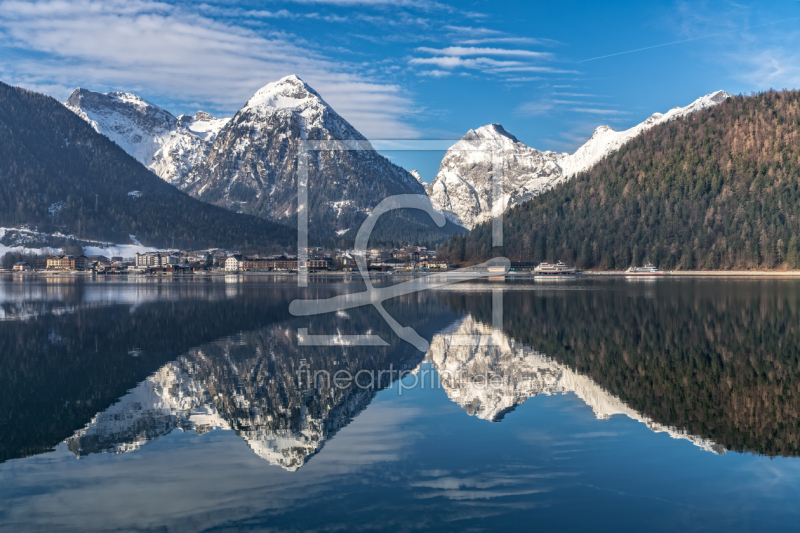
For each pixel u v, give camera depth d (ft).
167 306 384.27
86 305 391.04
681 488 95.71
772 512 87.40
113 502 92.63
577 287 570.05
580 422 129.80
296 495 94.17
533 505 90.07
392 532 82.53
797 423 128.06
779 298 397.60
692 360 197.67
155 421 134.00
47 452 114.73
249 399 152.87
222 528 84.48
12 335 255.09
